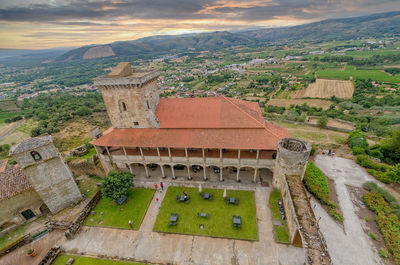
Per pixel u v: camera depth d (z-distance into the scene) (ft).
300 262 92.38
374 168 148.66
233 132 131.95
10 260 102.83
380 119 265.75
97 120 348.18
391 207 114.93
